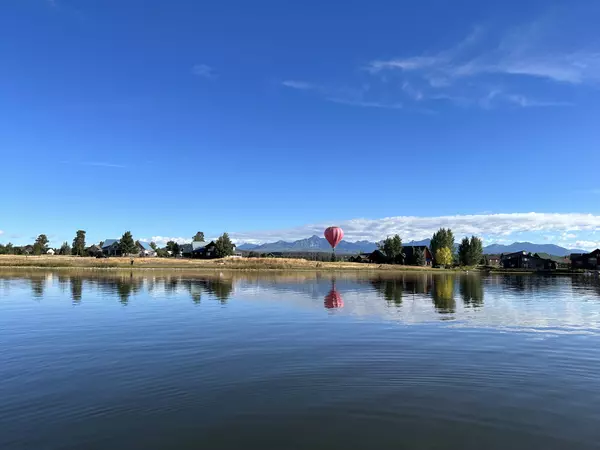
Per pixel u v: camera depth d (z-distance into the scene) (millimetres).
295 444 8602
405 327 21234
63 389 11891
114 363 14492
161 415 10055
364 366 14141
